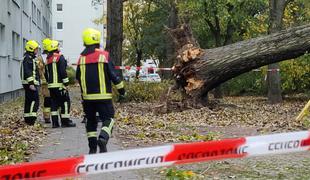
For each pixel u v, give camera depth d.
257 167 7.47
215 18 26.27
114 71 7.86
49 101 13.33
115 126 12.62
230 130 12.09
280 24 22.33
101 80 7.78
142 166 4.30
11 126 12.41
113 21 21.48
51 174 4.07
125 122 13.49
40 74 13.16
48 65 12.32
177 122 13.62
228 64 16.00
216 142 4.54
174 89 16.41
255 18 27.11
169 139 10.49
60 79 12.27
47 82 12.52
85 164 4.16
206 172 7.12
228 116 15.16
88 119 8.03
